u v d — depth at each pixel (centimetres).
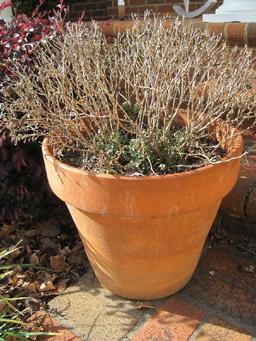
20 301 172
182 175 131
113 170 146
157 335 152
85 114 153
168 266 157
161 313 161
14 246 195
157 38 170
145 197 132
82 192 138
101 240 152
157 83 156
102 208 138
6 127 174
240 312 161
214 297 168
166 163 150
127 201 133
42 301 172
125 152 154
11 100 184
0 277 172
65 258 196
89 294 173
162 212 135
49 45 197
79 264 192
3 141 187
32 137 178
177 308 163
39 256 200
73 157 162
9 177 210
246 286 173
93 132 168
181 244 151
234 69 171
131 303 167
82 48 173
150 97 170
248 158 218
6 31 201
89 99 171
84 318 162
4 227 218
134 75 164
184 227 146
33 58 193
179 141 154
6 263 195
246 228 201
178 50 168
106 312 164
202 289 172
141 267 155
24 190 212
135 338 152
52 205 229
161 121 169
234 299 167
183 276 166
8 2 239
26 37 197
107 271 164
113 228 144
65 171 140
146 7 404
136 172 146
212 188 139
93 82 160
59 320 162
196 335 152
